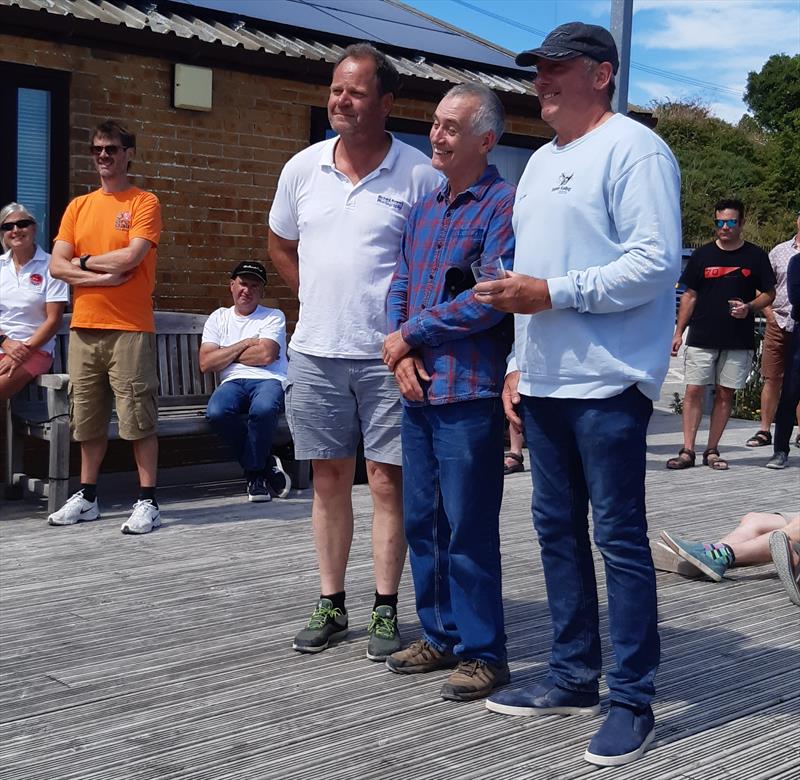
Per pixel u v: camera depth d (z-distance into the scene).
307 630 4.16
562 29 3.16
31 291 6.55
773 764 3.16
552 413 3.28
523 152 9.62
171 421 6.85
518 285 3.09
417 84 8.55
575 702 3.50
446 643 3.91
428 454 3.77
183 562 5.43
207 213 7.96
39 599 4.79
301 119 8.33
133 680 3.83
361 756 3.21
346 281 3.96
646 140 3.11
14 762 3.17
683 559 5.24
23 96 7.18
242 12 8.31
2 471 7.23
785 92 66.88
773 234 45.41
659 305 3.17
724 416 8.45
